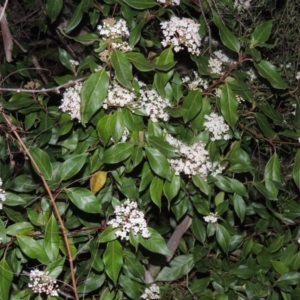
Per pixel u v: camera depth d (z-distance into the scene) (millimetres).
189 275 973
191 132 821
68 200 790
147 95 765
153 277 968
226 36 764
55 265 735
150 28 953
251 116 890
